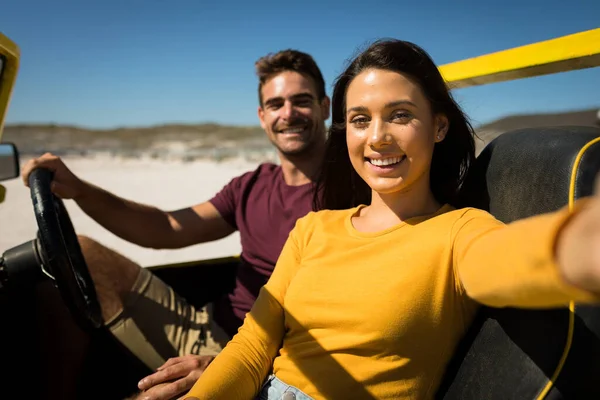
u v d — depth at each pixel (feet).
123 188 38.29
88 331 5.24
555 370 2.78
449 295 3.70
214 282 7.63
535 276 1.92
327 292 4.09
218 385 4.16
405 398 3.67
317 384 3.93
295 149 7.17
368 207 4.74
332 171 5.50
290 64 7.50
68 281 4.60
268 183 7.39
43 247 4.60
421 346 3.68
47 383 5.69
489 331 3.44
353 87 4.30
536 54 4.09
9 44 5.78
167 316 6.37
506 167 3.92
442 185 4.70
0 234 17.89
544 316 2.94
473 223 3.73
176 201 30.86
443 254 3.75
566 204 3.07
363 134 4.24
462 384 3.48
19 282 4.91
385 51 4.20
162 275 7.30
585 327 2.74
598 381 2.75
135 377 6.10
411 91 4.11
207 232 7.72
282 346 4.59
